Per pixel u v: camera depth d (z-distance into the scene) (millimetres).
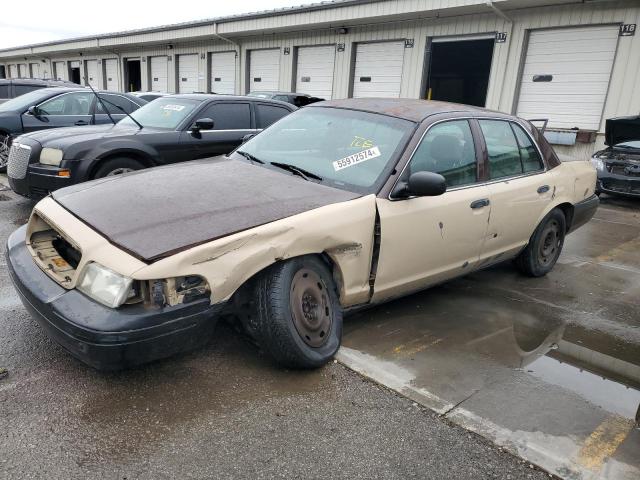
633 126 9961
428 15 15180
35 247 3264
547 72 13602
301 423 2723
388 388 3100
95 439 2496
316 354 3145
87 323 2508
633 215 9148
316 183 3566
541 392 3186
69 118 9531
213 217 2936
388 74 17062
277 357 3061
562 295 4941
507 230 4527
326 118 4219
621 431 2846
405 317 4164
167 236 2725
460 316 4273
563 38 13203
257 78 21875
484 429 2779
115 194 3258
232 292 2801
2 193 7988
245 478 2320
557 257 5508
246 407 2822
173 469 2342
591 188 5758
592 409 3041
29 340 3369
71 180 6191
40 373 3008
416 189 3395
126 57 29969
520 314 4410
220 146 7398
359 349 3553
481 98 24047
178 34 23641
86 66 34344
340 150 3842
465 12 14438
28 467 2299
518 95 14234
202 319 2725
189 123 7172
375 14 15617
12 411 2658
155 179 3541
